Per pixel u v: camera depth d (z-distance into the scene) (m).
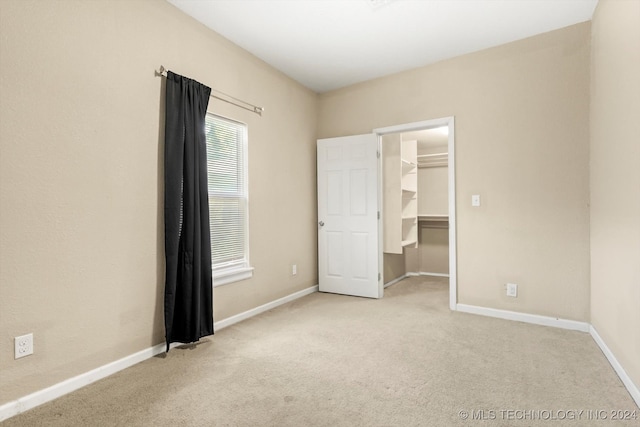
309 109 4.32
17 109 1.76
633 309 1.89
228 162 3.17
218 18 2.80
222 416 1.72
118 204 2.24
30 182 1.82
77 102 2.02
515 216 3.20
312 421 1.68
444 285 4.85
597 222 2.65
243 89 3.29
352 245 4.16
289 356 2.44
